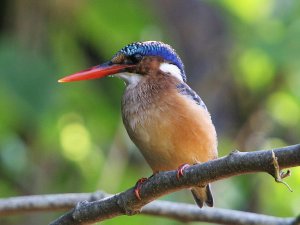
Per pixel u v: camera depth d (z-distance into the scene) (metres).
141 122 7.93
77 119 11.67
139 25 11.46
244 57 12.38
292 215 12.02
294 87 12.62
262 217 8.44
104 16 11.37
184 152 7.82
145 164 12.23
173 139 7.79
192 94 8.09
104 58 11.84
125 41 11.59
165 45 8.52
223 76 13.20
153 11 12.23
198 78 13.29
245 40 12.22
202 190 8.15
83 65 11.99
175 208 8.69
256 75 12.62
